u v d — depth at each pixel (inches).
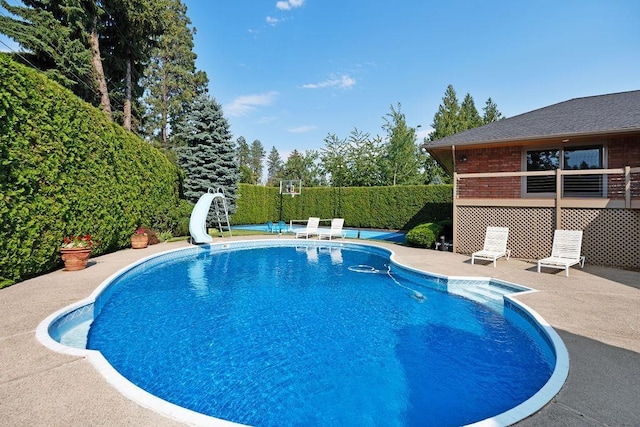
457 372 171.2
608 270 367.2
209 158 788.6
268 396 148.6
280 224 829.2
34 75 305.1
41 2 700.0
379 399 147.2
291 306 276.8
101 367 139.1
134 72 957.2
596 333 186.2
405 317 253.6
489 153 532.4
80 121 376.5
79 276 305.3
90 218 395.2
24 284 274.1
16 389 122.4
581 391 128.5
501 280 316.2
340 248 639.1
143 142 562.3
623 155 445.4
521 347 201.5
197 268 438.9
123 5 785.6
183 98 1368.1
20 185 280.5
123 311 259.4
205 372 168.4
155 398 118.6
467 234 485.4
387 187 898.1
